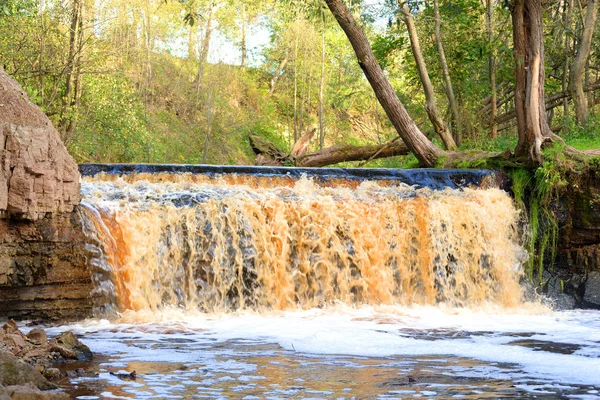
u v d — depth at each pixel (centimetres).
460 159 1911
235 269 1266
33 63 2428
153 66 3697
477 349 894
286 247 1316
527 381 698
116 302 1167
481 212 1524
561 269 1588
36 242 1102
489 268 1512
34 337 811
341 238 1365
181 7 3759
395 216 1419
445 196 1505
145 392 632
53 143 1112
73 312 1129
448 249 1462
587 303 1536
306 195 1389
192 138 3706
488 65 2967
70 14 2573
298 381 688
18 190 1070
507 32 2919
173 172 1438
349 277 1357
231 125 3906
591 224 1557
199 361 788
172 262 1228
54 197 1109
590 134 2370
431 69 2892
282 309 1289
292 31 4538
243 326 1081
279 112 4788
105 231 1167
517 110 1695
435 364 789
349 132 5084
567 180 1588
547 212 1600
